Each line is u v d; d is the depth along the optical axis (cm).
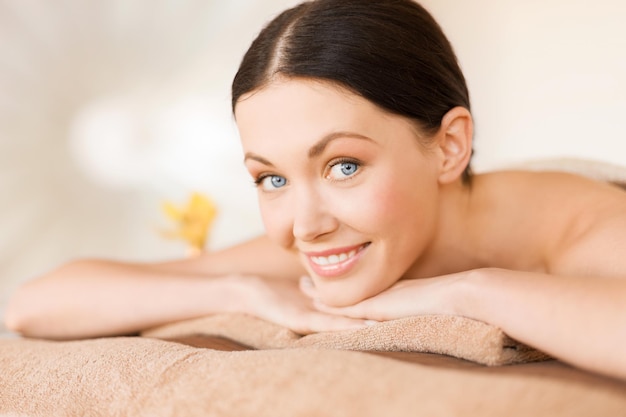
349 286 69
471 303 60
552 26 192
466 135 73
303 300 77
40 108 221
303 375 46
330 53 63
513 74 200
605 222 71
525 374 47
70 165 224
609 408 43
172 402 49
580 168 96
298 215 66
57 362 63
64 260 223
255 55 66
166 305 85
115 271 91
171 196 228
